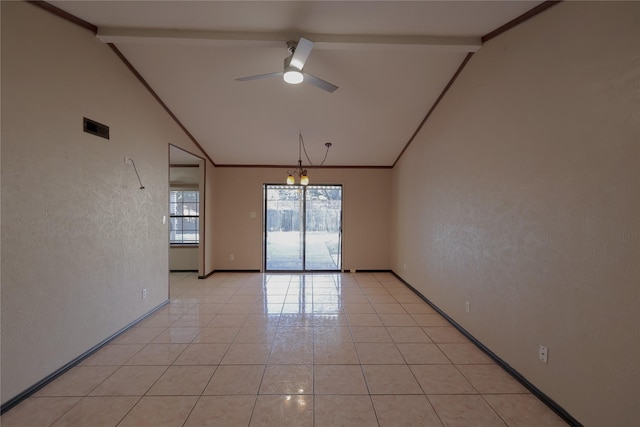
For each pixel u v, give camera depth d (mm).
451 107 3402
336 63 3113
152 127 3625
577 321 1736
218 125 4445
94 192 2676
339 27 2562
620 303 1492
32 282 2082
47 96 2199
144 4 2260
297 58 2447
